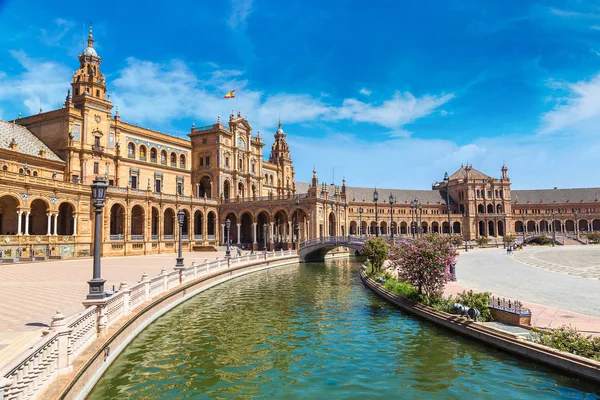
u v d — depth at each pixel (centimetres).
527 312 1898
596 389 1372
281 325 2334
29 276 3322
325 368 1636
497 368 1582
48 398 952
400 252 2733
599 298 2470
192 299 3161
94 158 6681
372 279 3891
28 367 905
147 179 7819
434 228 13500
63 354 1141
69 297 2250
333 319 2475
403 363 1677
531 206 14462
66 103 6362
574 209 14300
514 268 4541
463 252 8212
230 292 3544
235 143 9231
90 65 6888
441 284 2622
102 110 6875
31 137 6350
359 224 12562
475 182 13512
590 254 6994
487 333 1850
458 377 1513
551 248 9562
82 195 5897
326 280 4438
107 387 1417
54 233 5497
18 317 1717
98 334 1545
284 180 11950
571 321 1902
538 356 1580
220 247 7969
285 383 1483
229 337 2080
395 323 2331
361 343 1962
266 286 3934
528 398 1329
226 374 1570
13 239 4828
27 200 5088
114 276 3406
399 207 13325
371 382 1488
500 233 13638
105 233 6234
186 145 8825
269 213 8256
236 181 9144
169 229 8050
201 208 8200
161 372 1579
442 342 1939
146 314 2256
